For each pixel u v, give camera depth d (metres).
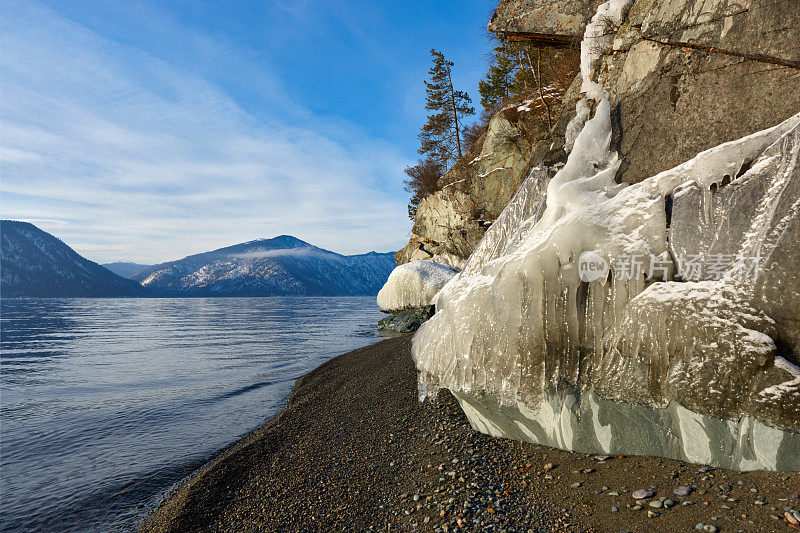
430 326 5.61
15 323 49.00
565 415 4.16
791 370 2.98
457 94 34.94
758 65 4.01
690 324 3.39
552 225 4.41
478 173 22.03
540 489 3.71
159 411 9.38
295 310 82.44
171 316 65.25
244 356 18.95
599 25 5.98
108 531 4.36
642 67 5.08
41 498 5.18
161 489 5.36
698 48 4.52
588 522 3.08
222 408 9.39
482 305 4.64
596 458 3.98
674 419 3.56
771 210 3.25
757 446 3.12
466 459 4.59
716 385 3.28
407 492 4.14
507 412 4.64
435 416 6.24
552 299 4.11
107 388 12.52
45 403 10.62
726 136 4.03
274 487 4.68
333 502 4.19
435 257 31.12
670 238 3.67
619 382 3.80
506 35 8.88
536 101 13.37
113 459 6.45
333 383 10.16
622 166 4.76
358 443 5.72
